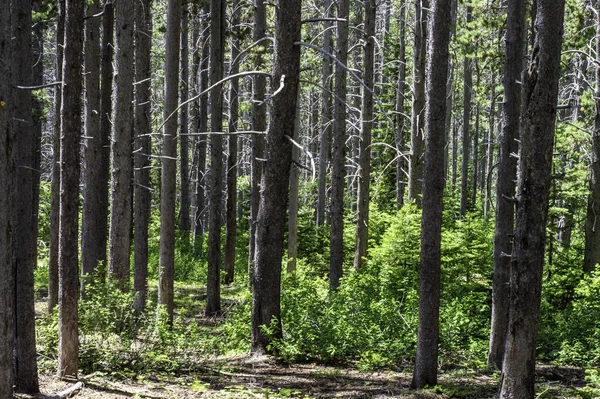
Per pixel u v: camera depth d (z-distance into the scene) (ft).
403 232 50.62
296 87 34.19
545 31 21.90
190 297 65.31
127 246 45.52
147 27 66.03
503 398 23.24
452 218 68.69
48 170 101.35
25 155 29.19
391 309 39.32
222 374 32.09
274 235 35.24
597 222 50.78
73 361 27.89
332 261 56.44
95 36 49.57
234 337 40.19
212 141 57.82
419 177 60.90
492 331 36.19
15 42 31.55
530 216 22.48
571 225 61.98
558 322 42.27
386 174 92.38
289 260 60.75
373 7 59.06
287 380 30.96
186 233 95.30
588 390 27.55
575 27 54.19
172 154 46.78
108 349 32.09
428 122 28.02
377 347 36.04
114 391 26.37
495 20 52.21
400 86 81.61
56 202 44.04
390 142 90.27
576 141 55.62
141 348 33.01
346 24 56.85
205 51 82.89
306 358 35.65
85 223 50.96
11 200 17.90
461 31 59.82
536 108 22.17
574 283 49.29
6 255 17.69
